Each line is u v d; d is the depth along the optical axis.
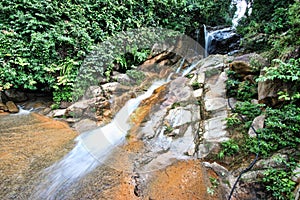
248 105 3.18
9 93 4.41
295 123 2.47
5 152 2.94
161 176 2.50
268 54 3.60
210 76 4.24
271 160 2.24
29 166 2.69
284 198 1.90
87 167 2.70
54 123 3.88
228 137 2.83
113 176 2.54
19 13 4.44
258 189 2.04
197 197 2.21
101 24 5.40
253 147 2.50
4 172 2.55
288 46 3.26
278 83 2.85
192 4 6.89
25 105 4.51
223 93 3.73
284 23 4.59
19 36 4.42
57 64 4.67
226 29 7.25
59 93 4.57
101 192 2.32
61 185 2.41
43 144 3.18
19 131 3.53
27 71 4.49
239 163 2.46
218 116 3.23
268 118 2.65
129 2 5.79
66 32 4.73
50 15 4.68
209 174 2.44
